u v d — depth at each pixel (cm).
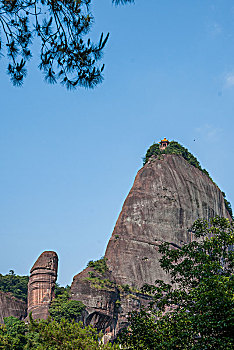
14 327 7894
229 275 3297
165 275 12250
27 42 1752
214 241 3497
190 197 14400
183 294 3331
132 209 13675
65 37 1803
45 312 9931
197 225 3803
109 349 4706
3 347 6862
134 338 3194
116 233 13225
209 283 2855
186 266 3447
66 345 4778
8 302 11550
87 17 1803
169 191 14175
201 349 2619
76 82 1783
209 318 2642
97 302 10362
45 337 5038
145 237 13075
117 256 12519
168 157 15338
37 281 10488
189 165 15712
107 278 11319
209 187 15525
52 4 1758
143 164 15525
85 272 11325
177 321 3073
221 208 15550
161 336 3047
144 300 11394
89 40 1797
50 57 1783
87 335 5109
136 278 12062
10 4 1708
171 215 13662
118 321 10644
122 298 11031
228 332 2598
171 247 13062
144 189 14175
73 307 9950
